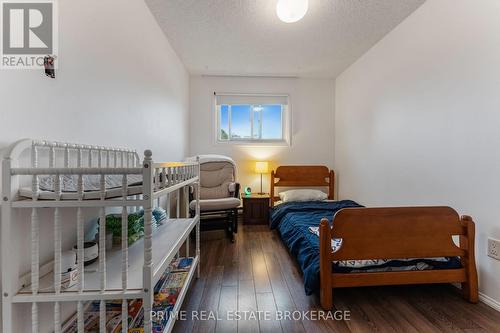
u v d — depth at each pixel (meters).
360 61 3.40
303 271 1.90
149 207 1.00
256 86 4.17
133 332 1.17
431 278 1.70
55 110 1.21
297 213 3.07
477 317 1.56
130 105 1.98
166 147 2.91
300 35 2.80
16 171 0.93
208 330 1.46
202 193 3.62
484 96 1.68
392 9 2.31
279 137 4.32
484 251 1.70
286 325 1.50
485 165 1.68
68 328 1.20
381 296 1.82
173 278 1.76
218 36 2.82
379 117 2.96
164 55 2.80
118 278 1.11
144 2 2.23
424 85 2.23
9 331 0.95
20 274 1.01
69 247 1.28
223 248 2.81
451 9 1.93
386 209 1.67
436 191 2.10
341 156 4.02
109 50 1.67
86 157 1.41
